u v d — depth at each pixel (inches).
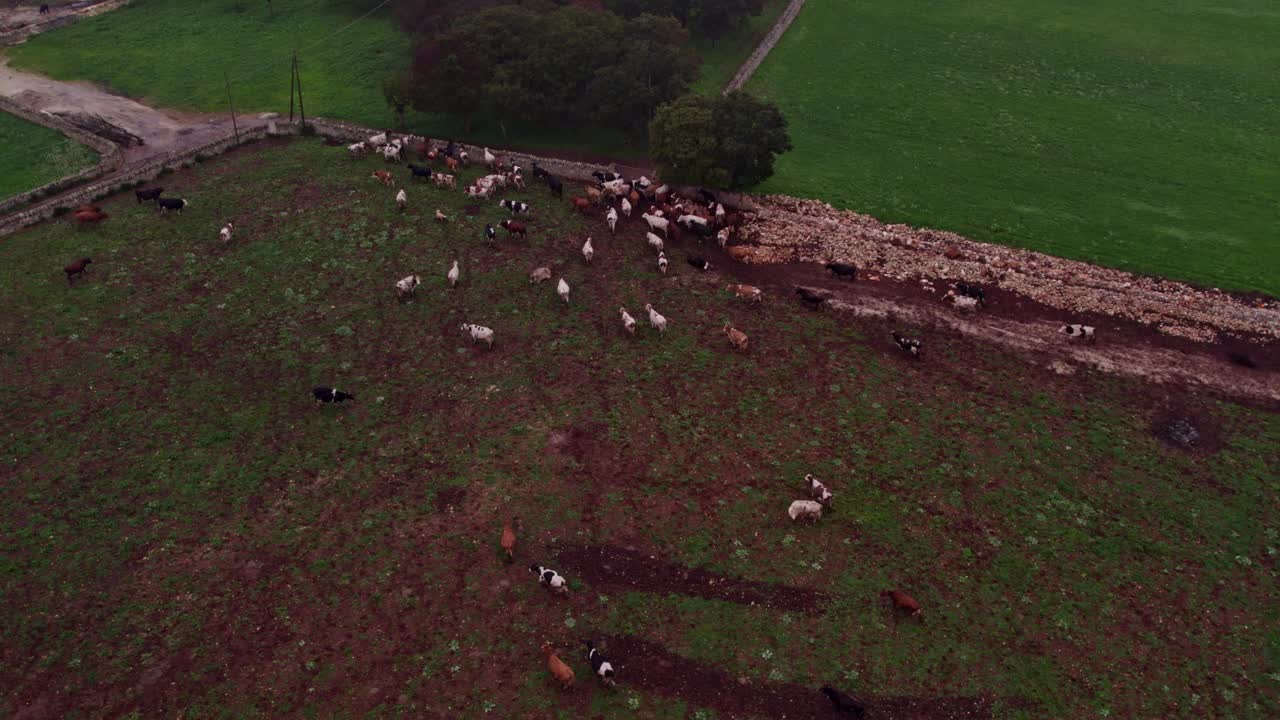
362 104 3075.8
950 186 2719.0
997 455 1660.9
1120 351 1995.6
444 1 3213.6
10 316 1895.9
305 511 1483.8
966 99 3267.7
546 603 1341.0
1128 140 2989.7
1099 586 1419.8
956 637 1323.8
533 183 2549.2
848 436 1683.1
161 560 1390.3
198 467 1557.6
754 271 2217.0
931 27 3865.7
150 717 1176.8
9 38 3501.5
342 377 1776.6
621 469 1583.4
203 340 1863.9
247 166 2564.0
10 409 1662.2
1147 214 2576.3
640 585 1374.3
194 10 3806.6
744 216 2471.7
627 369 1820.9
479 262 2143.2
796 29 3846.0
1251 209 2596.0
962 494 1571.1
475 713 1193.4
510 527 1459.2
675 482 1560.0
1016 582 1417.3
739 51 3612.2
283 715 1184.2
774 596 1365.7
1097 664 1301.7
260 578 1368.1
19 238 2177.7
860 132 3038.9
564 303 2006.6
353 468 1568.7
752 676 1253.7
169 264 2094.0
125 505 1477.6
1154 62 3545.8
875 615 1346.0
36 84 3152.1
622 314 1915.6
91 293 1979.6
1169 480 1632.6
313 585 1359.5
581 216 2368.4
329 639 1283.2
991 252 2370.8
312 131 2807.6
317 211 2322.8
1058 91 3331.7
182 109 3009.4
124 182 2426.2
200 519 1461.6
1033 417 1766.7
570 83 2829.7
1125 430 1750.7
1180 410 1819.6
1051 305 2159.2
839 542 1461.6
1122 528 1524.4
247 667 1243.2
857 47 3683.6
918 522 1509.6
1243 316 2119.8
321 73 3294.8
